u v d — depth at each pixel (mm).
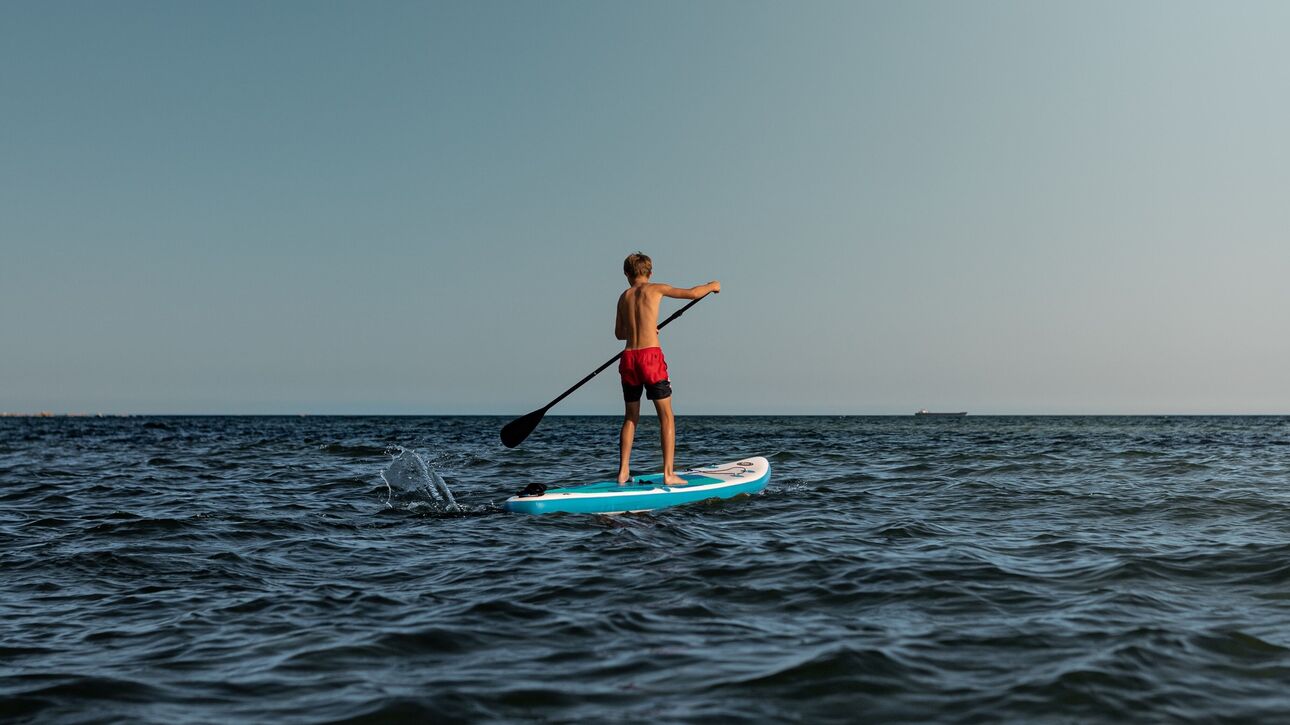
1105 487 10453
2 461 16656
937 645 3584
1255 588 4660
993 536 6598
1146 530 6891
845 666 3271
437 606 4418
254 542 6590
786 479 11664
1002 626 3895
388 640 3770
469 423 65750
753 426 60719
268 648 3678
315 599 4637
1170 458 16484
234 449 21500
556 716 2809
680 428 51406
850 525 7133
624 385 8141
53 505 9055
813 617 4121
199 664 3457
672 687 3088
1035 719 2754
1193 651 3461
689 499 8352
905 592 4613
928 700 2934
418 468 14414
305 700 3002
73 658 3561
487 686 3119
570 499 7863
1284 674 3189
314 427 49188
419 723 2766
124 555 5980
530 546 6199
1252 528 6906
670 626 3963
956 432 40250
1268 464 14688
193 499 9656
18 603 4621
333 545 6445
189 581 5172
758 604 4395
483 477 12430
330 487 11039
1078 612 4137
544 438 29781
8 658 3568
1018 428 52062
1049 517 7758
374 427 49062
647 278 8070
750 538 6410
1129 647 3498
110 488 10961
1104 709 2836
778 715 2801
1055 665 3275
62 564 5676
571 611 4262
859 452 19156
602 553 5824
